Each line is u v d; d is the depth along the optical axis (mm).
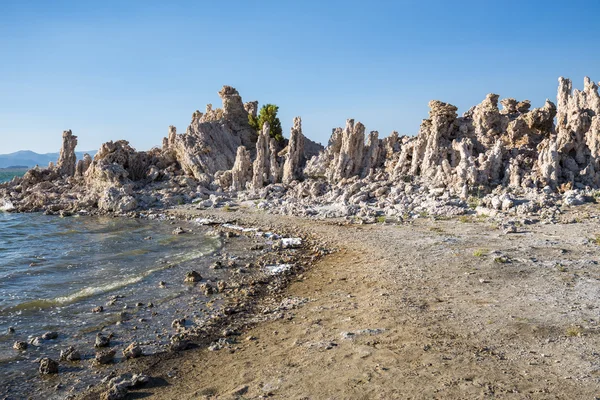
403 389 11805
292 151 67250
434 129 56719
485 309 17531
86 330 18859
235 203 59469
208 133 78875
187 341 17391
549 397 10938
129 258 32375
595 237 30625
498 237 32312
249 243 36875
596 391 11055
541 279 21125
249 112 92688
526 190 46094
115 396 13203
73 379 14766
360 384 12281
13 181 78562
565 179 48125
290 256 31656
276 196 60000
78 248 36438
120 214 57562
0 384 14469
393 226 40000
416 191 51250
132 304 22031
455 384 11828
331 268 27688
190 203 62219
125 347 17141
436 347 14234
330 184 60062
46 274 28000
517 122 57719
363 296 21031
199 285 25109
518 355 13367
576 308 16984
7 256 33562
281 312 20203
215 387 13477
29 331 18828
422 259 27062
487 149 56688
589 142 49656
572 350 13430
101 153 71500
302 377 13156
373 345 14820
